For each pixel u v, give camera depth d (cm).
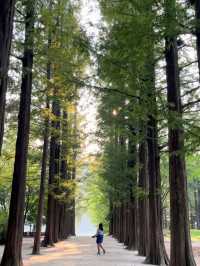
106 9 1034
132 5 928
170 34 845
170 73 1199
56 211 3275
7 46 576
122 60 970
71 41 1135
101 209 6094
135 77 1005
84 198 4950
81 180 3897
